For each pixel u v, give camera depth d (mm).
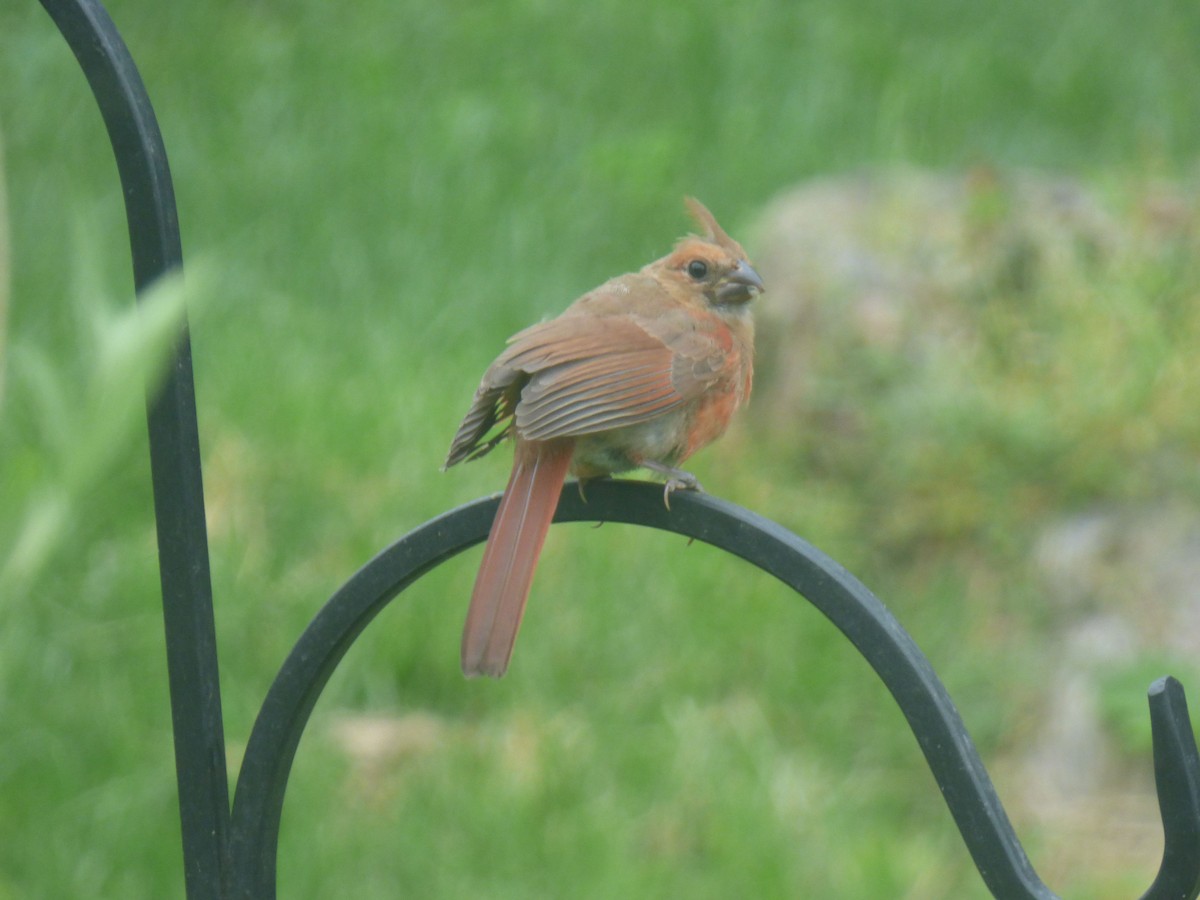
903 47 18719
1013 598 10727
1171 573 10336
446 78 17500
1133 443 11258
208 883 3662
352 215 14914
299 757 8383
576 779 8367
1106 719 9391
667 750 8656
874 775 9078
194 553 3557
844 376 12078
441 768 8438
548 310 13797
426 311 13461
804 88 17672
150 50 17641
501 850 7902
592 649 9484
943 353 12086
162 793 8227
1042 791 9367
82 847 7855
